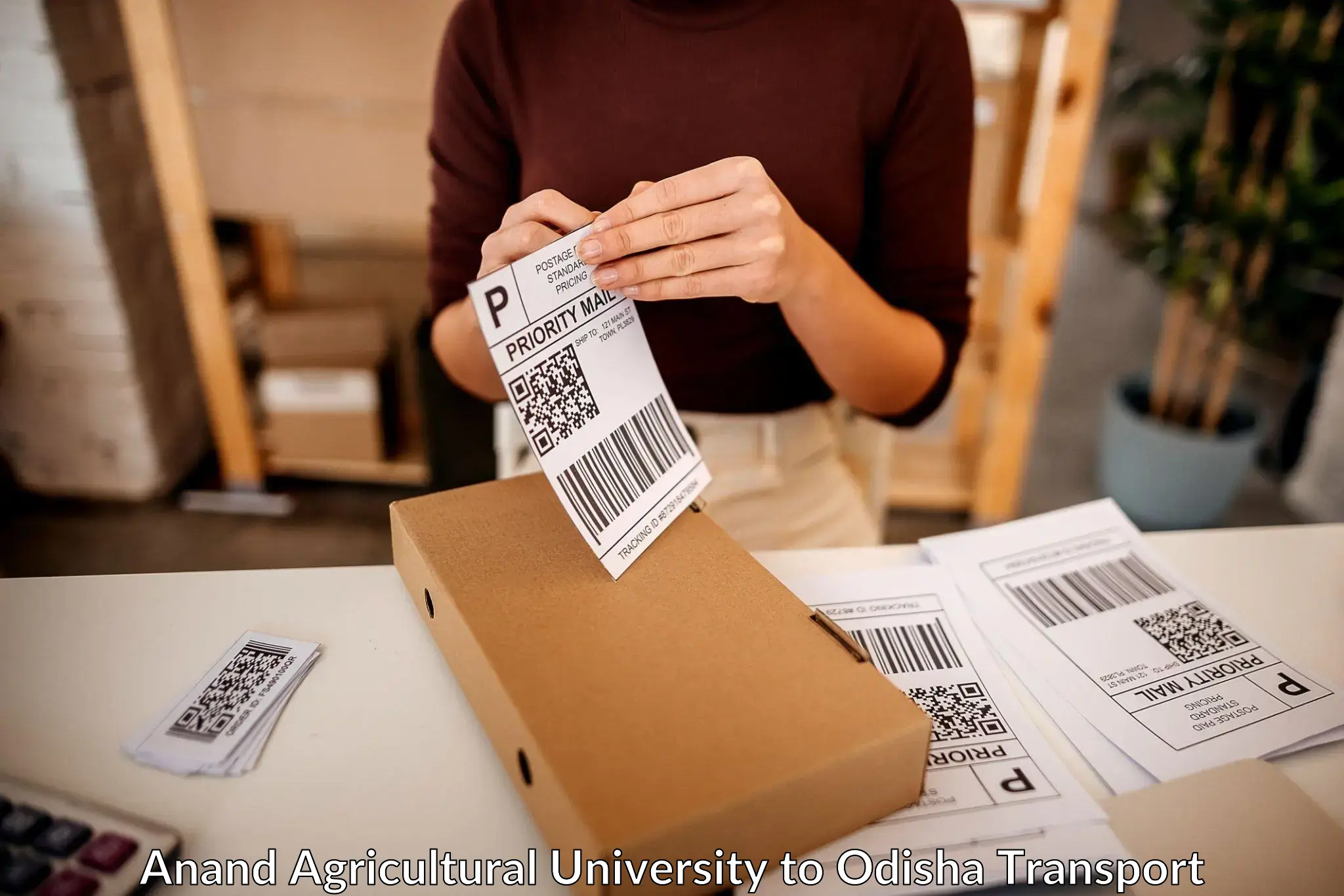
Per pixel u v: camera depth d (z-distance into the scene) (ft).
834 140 2.73
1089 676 2.03
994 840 1.59
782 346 2.97
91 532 6.39
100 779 1.67
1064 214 5.70
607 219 1.81
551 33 2.73
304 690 1.89
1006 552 2.42
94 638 2.02
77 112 5.63
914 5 2.68
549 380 1.66
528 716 1.50
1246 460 6.54
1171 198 6.46
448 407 6.09
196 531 6.48
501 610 1.74
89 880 1.45
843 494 3.28
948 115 2.78
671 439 1.99
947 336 3.04
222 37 5.32
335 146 5.63
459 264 3.06
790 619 1.76
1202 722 1.90
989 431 6.56
